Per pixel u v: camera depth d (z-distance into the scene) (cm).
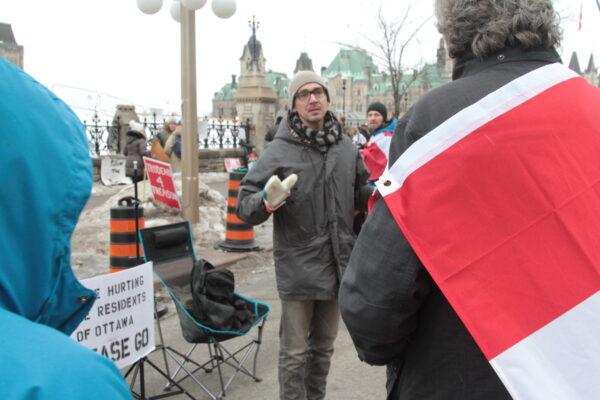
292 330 321
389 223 154
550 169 143
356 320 157
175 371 436
